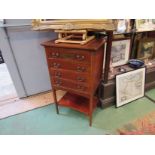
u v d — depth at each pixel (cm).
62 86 149
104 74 164
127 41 182
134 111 175
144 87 197
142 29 173
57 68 138
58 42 128
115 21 128
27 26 164
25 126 162
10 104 198
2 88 241
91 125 159
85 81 132
